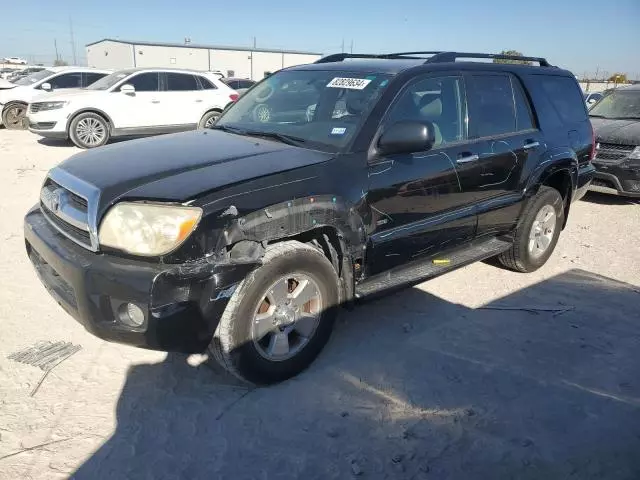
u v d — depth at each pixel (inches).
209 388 126.8
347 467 104.4
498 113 180.2
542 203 193.8
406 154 145.5
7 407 117.1
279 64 2329.0
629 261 222.2
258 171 120.6
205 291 108.1
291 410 120.2
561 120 207.0
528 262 198.7
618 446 112.4
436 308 172.2
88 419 114.8
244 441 110.3
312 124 149.3
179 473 101.3
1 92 611.5
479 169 165.8
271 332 125.6
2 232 228.8
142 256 106.8
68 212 118.5
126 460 103.9
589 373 138.3
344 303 139.3
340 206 128.3
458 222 162.7
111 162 128.2
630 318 169.0
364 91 149.8
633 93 362.9
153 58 2127.2
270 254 118.9
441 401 125.3
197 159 127.0
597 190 323.3
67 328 150.9
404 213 146.2
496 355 145.4
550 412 122.5
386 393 127.5
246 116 169.6
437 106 159.0
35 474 99.3
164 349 109.7
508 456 108.7
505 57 195.9
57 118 479.8
